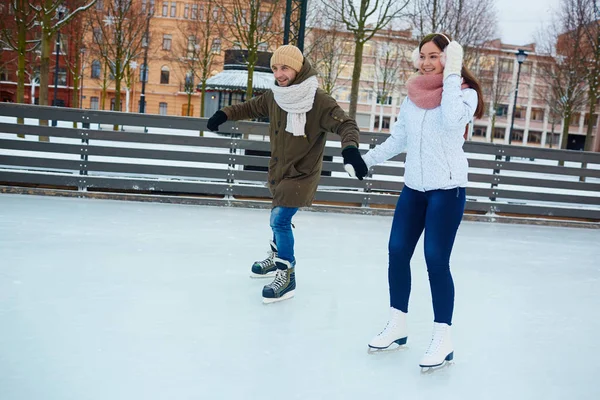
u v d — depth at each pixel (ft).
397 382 8.46
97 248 14.88
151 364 8.40
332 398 7.78
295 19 46.42
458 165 8.91
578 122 194.70
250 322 10.49
